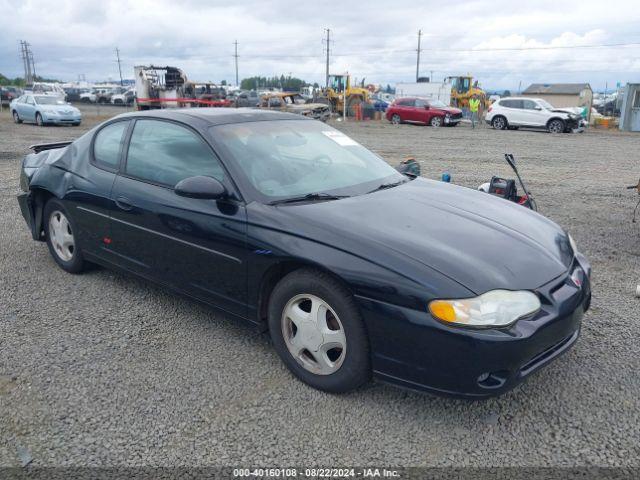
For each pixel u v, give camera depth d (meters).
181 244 3.65
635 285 4.87
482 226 3.24
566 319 2.86
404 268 2.75
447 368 2.66
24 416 2.90
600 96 80.00
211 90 36.09
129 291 4.56
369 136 21.61
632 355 3.57
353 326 2.88
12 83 107.19
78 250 4.69
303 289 3.05
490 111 27.02
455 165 12.91
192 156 3.74
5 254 5.53
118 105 52.09
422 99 29.36
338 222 3.09
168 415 2.92
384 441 2.73
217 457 2.62
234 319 3.52
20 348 3.61
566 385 3.22
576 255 3.45
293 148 3.92
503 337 2.60
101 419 2.89
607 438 2.76
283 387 3.18
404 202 3.51
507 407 3.01
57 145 5.57
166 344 3.68
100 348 3.62
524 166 12.89
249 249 3.24
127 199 4.00
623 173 11.84
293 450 2.67
